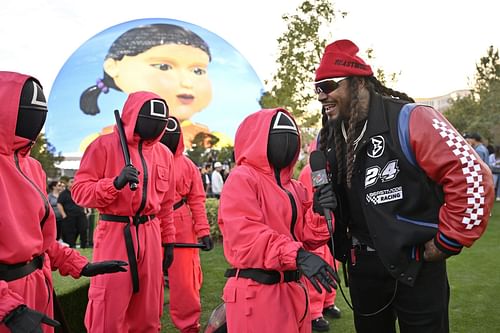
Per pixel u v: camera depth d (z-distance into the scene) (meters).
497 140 28.42
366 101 2.47
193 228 4.55
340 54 2.45
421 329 2.46
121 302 3.29
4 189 2.14
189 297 4.31
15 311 1.94
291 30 17.06
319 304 4.35
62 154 35.56
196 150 28.52
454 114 35.00
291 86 17.08
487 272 6.26
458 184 2.17
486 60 31.89
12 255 2.13
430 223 2.33
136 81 39.94
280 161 2.64
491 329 4.29
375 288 2.63
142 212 3.45
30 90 2.29
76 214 9.39
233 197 2.52
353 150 2.49
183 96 40.38
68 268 2.65
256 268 2.49
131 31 41.09
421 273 2.42
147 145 3.63
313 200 2.58
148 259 3.45
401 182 2.34
